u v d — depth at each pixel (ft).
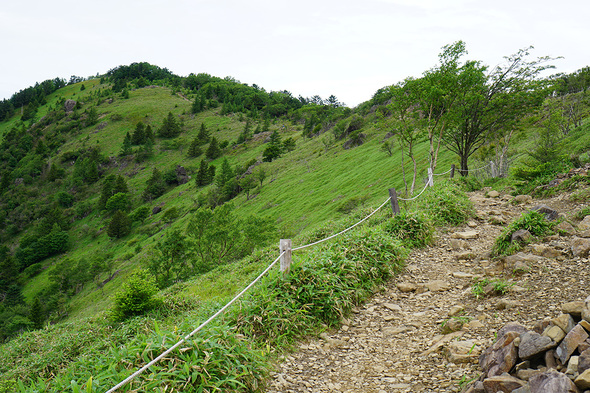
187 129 606.55
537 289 18.20
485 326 16.26
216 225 161.27
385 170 199.52
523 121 73.87
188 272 141.28
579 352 10.81
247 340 15.78
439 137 73.10
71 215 426.51
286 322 17.85
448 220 37.01
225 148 510.58
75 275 253.85
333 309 19.69
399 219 33.01
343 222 59.72
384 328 18.66
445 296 21.22
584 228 25.70
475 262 26.12
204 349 13.67
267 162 372.99
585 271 18.49
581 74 202.59
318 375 14.90
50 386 13.80
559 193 40.68
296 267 21.08
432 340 16.48
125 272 239.91
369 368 15.14
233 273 56.29
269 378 14.46
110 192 429.38
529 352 11.60
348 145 308.40
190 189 401.08
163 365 13.05
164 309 41.16
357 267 23.75
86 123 635.25
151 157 521.24
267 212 231.30
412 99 77.71
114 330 37.83
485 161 98.78
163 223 331.57
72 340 36.70
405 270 26.30
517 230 26.22
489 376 11.69
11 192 492.95
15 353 38.42
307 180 262.26
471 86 68.95
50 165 537.24
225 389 12.60
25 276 323.37
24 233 415.64
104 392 11.56
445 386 12.78
